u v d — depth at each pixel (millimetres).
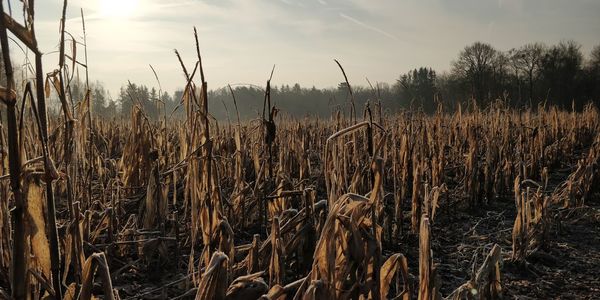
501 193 7238
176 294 3443
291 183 5086
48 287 2068
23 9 1805
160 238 3916
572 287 4008
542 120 11250
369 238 2301
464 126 9125
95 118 8203
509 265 4434
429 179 6469
